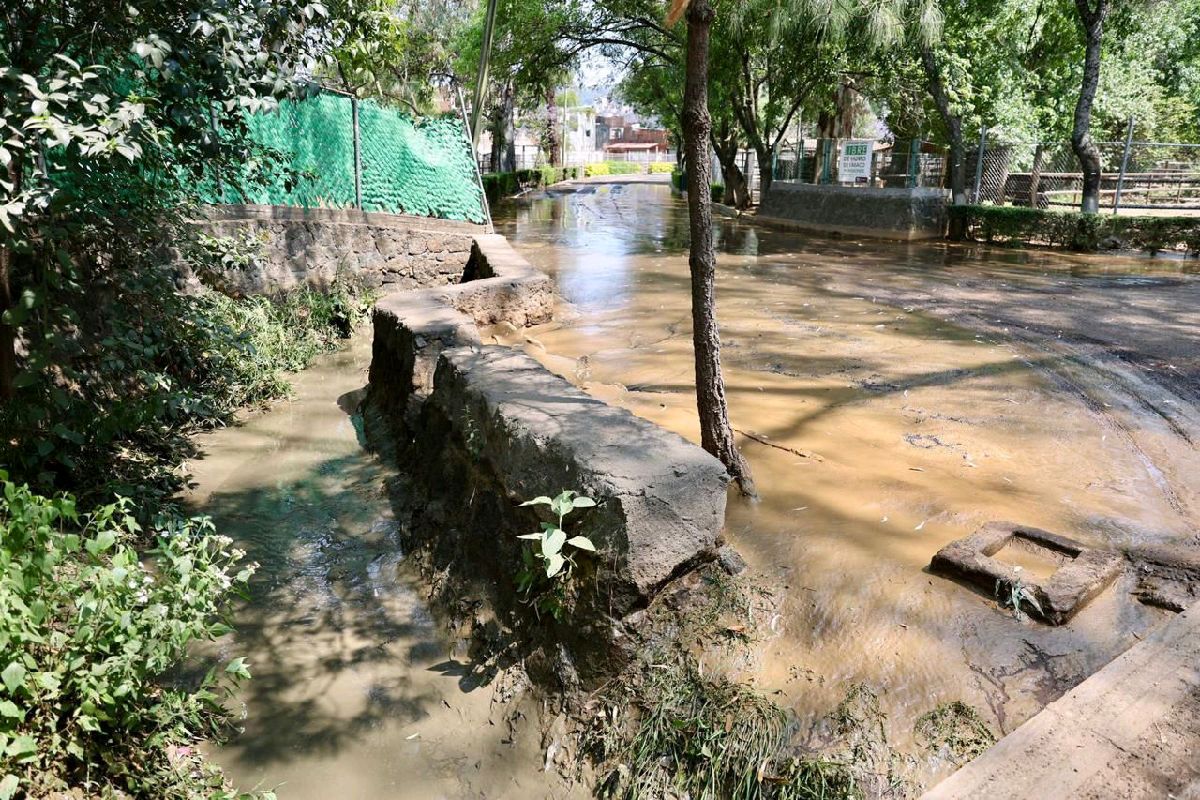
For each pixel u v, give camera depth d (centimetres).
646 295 983
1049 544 340
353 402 659
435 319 584
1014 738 230
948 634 286
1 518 311
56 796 241
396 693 324
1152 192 1772
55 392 421
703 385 386
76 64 339
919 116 1989
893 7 1547
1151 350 689
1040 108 1892
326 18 444
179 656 301
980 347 705
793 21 1667
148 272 528
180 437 564
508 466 353
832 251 1503
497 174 3139
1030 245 1589
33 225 407
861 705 259
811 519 370
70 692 259
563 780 275
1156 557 333
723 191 3247
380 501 482
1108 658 271
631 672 291
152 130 362
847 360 661
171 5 377
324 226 870
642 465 308
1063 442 474
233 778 283
